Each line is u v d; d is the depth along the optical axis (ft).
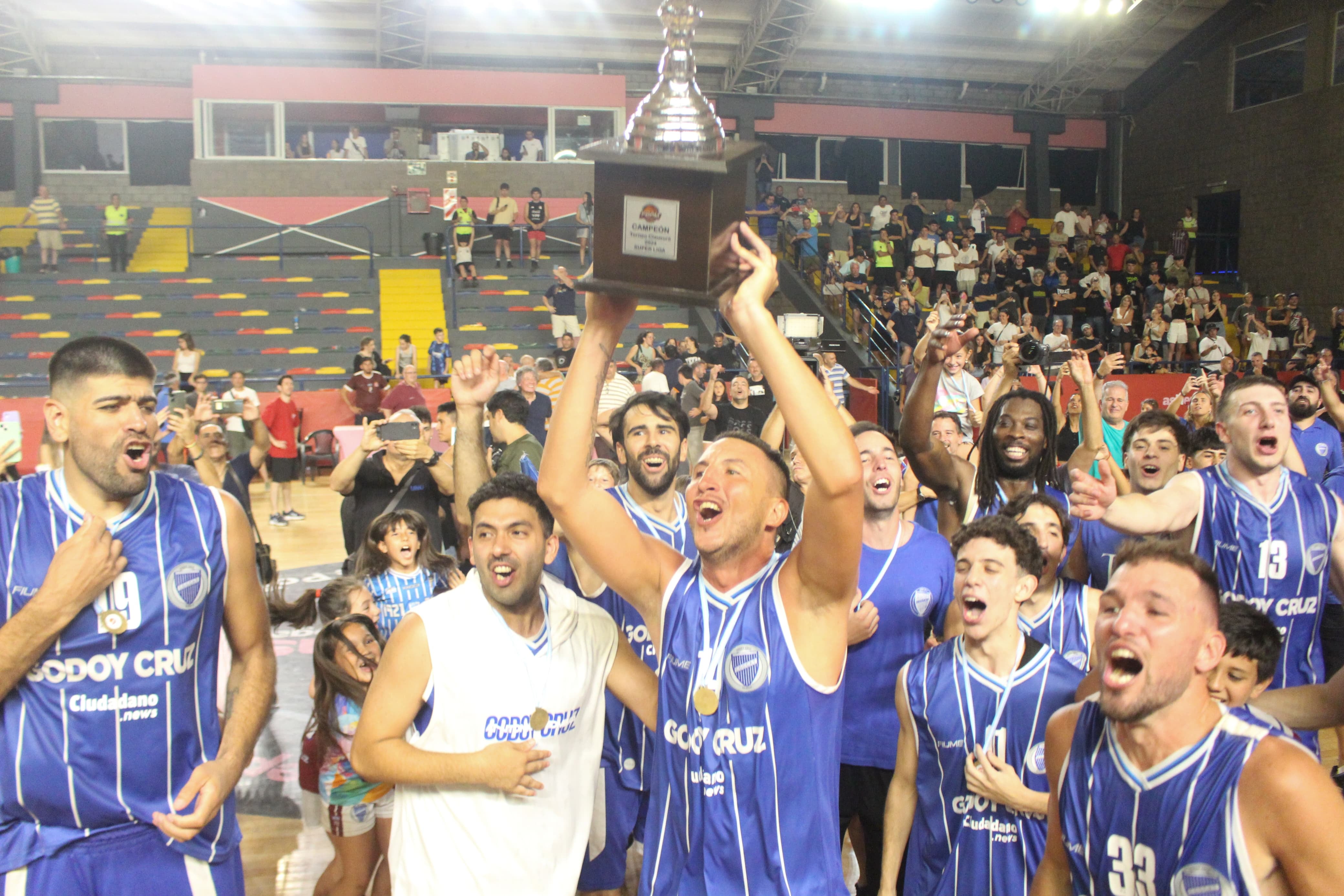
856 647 10.38
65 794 7.21
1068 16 62.75
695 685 6.54
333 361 49.83
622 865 10.36
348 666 10.38
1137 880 5.62
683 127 5.25
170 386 35.06
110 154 64.28
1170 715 5.51
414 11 60.08
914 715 8.59
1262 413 10.59
